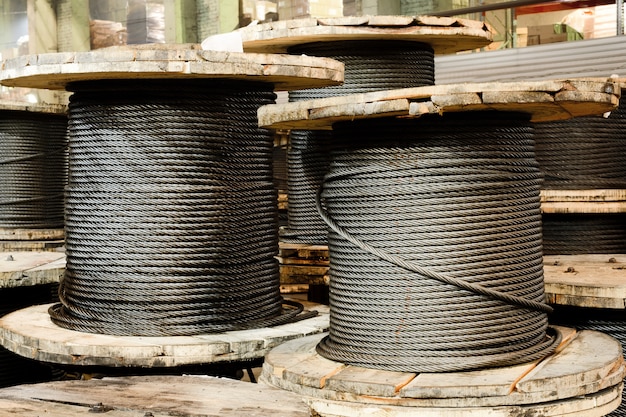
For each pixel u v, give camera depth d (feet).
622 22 27.71
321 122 10.88
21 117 21.21
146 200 12.05
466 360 10.21
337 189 10.86
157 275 12.10
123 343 11.53
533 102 9.68
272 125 11.21
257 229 12.80
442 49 17.43
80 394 9.18
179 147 12.06
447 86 9.54
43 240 21.38
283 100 32.14
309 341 12.07
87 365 11.44
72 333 12.26
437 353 10.29
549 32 32.07
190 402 8.84
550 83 9.62
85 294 12.51
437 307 10.29
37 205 21.66
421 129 10.20
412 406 9.46
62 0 59.72
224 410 8.54
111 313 12.29
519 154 10.71
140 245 12.09
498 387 9.44
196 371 11.77
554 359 10.55
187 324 12.20
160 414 8.43
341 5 43.01
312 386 9.97
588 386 9.79
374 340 10.53
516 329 10.62
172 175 12.06
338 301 11.00
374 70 16.05
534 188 11.03
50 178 21.72
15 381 16.78
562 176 16.34
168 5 53.57
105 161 12.17
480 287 10.29
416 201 10.27
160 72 11.31
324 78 12.24
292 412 8.45
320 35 15.23
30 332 12.32
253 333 12.23
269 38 15.61
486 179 10.32
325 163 16.65
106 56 11.27
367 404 9.61
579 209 16.07
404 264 10.27
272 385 10.55
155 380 9.80
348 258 10.78
